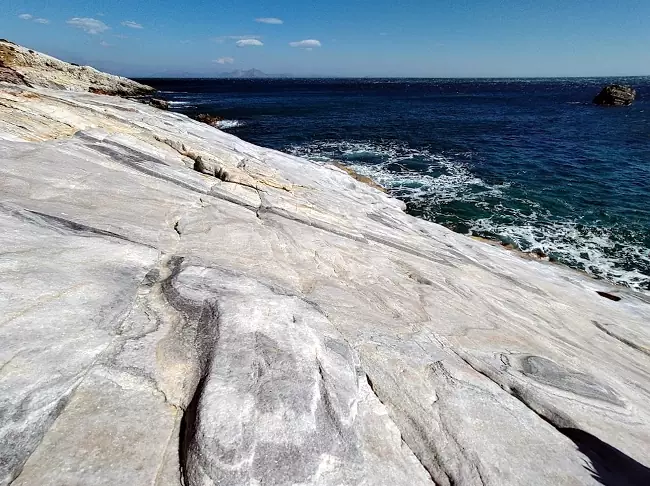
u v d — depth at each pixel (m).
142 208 9.33
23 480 3.31
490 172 29.95
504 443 4.98
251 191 13.01
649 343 9.63
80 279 5.52
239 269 7.70
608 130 49.44
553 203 23.33
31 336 4.34
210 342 5.10
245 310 5.75
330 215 13.26
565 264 16.58
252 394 4.38
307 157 34.38
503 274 12.52
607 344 9.20
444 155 35.81
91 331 4.75
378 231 13.51
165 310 5.68
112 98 22.03
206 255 7.93
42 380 3.95
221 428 3.92
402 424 5.09
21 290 4.89
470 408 5.42
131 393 4.34
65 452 3.60
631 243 18.50
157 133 15.79
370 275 9.66
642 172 29.70
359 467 4.20
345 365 5.43
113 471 3.55
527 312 9.92
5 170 8.91
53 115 13.23
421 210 22.08
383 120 59.62
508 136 45.62
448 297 9.41
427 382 5.79
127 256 6.59
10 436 3.47
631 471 4.94
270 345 5.20
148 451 3.83
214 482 3.60
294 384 4.64
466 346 7.27
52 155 10.63
